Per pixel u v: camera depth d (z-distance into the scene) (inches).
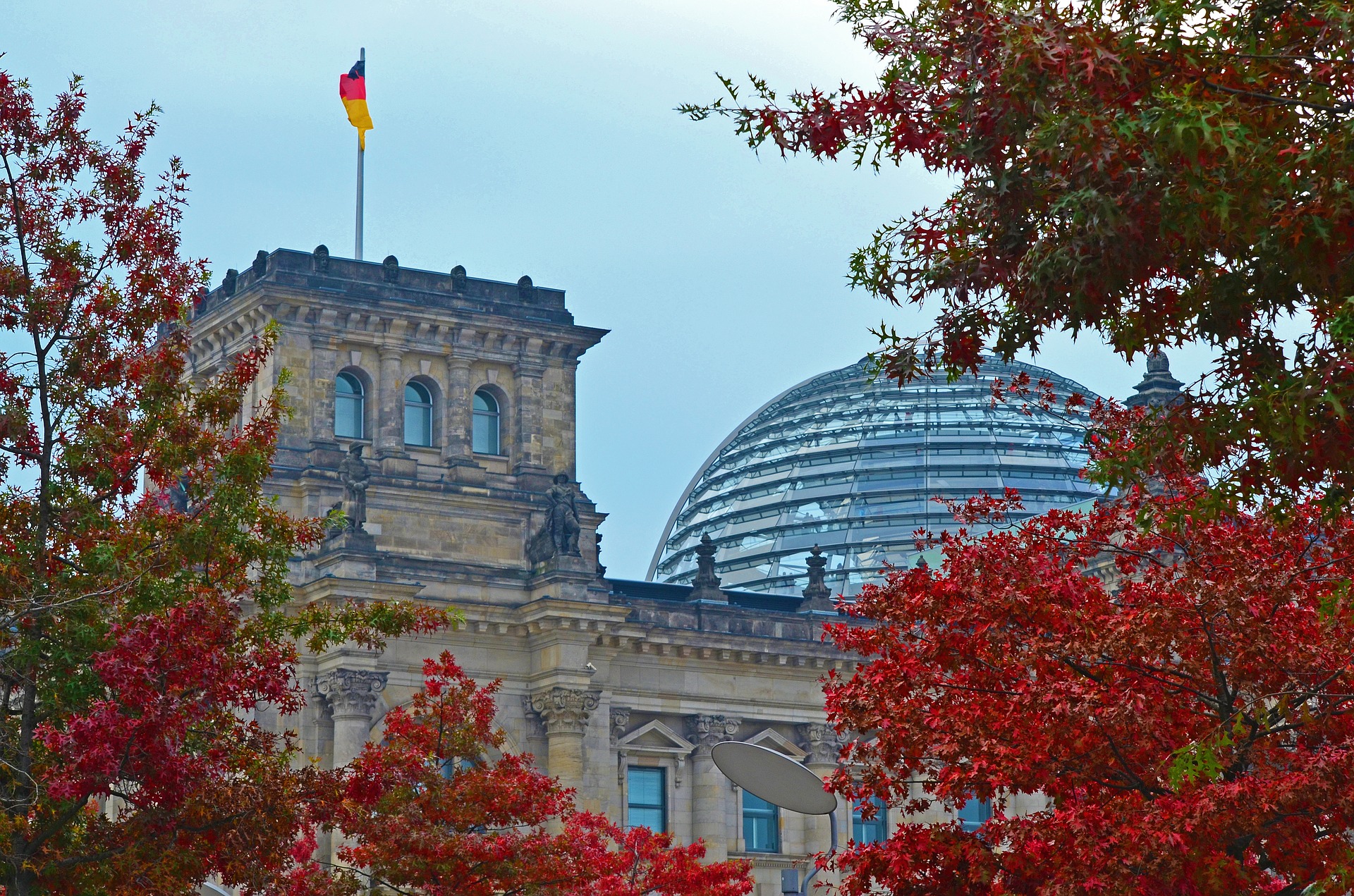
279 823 2883.9
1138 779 2561.5
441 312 7490.2
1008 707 2632.9
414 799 4116.6
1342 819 2373.3
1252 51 1539.1
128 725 2598.4
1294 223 1520.7
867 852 2691.9
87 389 2898.6
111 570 2832.2
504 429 7677.2
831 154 1630.2
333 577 6801.2
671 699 7810.0
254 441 3056.1
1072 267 1577.3
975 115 1568.7
